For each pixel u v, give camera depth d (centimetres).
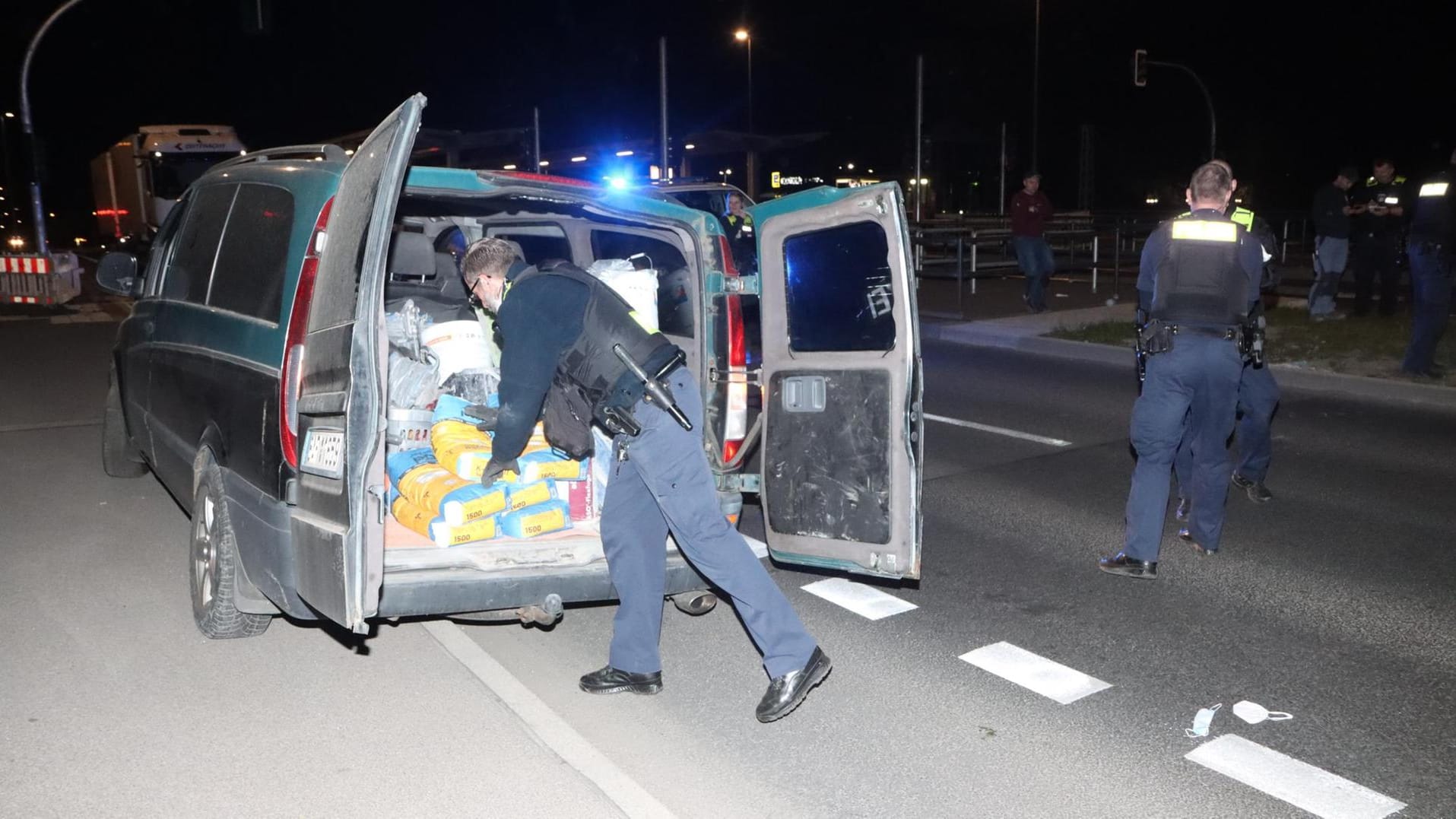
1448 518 664
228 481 446
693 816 353
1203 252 546
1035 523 666
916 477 427
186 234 571
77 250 3544
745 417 490
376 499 355
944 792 368
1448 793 366
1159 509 564
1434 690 439
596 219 556
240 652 468
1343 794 365
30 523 644
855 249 436
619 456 401
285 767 374
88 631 487
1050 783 373
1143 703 431
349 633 474
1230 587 555
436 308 559
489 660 460
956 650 483
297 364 396
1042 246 1658
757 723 417
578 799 355
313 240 405
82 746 386
